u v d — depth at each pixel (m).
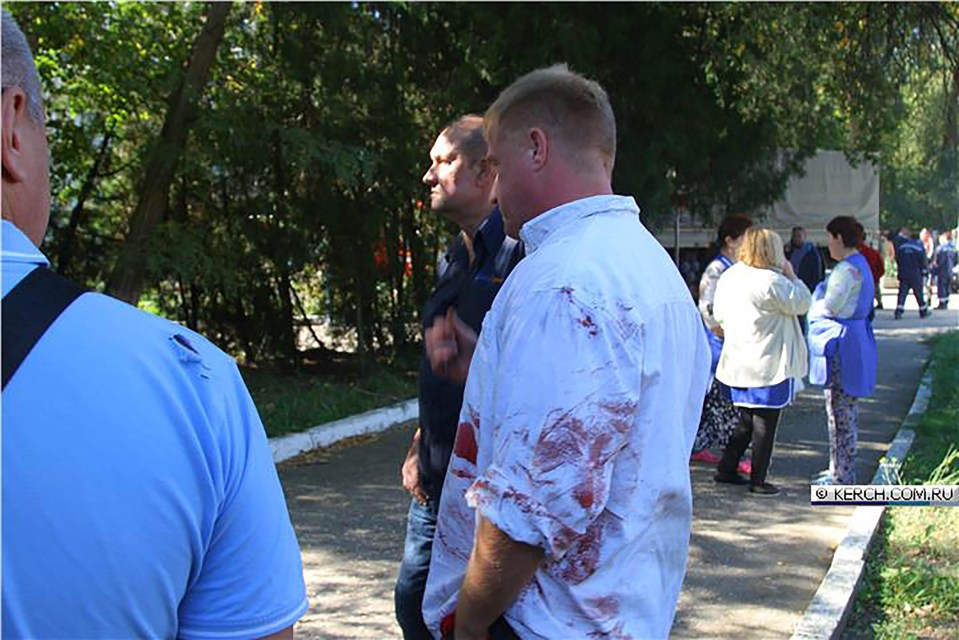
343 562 4.87
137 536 1.01
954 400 8.84
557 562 1.69
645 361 1.69
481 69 9.70
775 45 9.77
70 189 9.66
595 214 1.83
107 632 1.00
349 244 10.00
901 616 4.11
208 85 9.27
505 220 2.00
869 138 12.73
